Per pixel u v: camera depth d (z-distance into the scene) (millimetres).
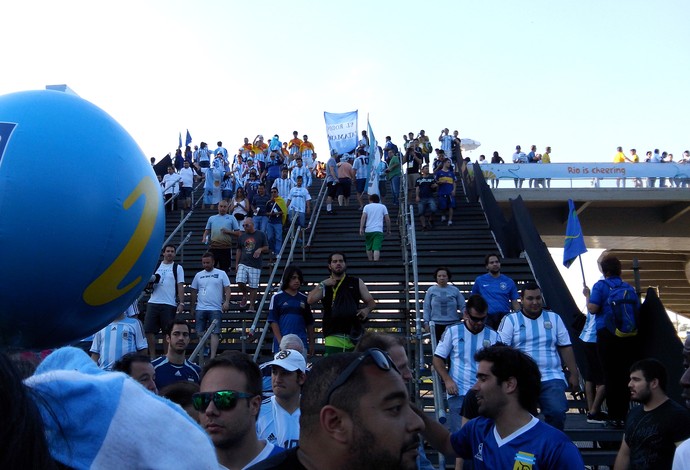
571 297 10820
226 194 20141
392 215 18453
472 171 20141
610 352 7996
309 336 8945
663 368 5199
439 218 17891
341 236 16594
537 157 25797
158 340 11695
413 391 9516
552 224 25141
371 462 1848
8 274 2141
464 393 7016
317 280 13664
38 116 2285
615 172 23844
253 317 12227
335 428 1875
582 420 8633
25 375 1456
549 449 3635
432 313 9680
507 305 9750
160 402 1592
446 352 7234
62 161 2227
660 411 5086
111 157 2348
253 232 12531
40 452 1265
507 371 3756
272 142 24078
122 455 1489
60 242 2182
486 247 15406
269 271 14453
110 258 2312
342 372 1915
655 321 7996
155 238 2568
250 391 3494
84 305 2320
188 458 1553
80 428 1475
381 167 20250
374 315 12320
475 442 3906
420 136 23688
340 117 25531
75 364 1728
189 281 13875
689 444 3711
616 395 7984
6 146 2195
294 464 1975
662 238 25297
